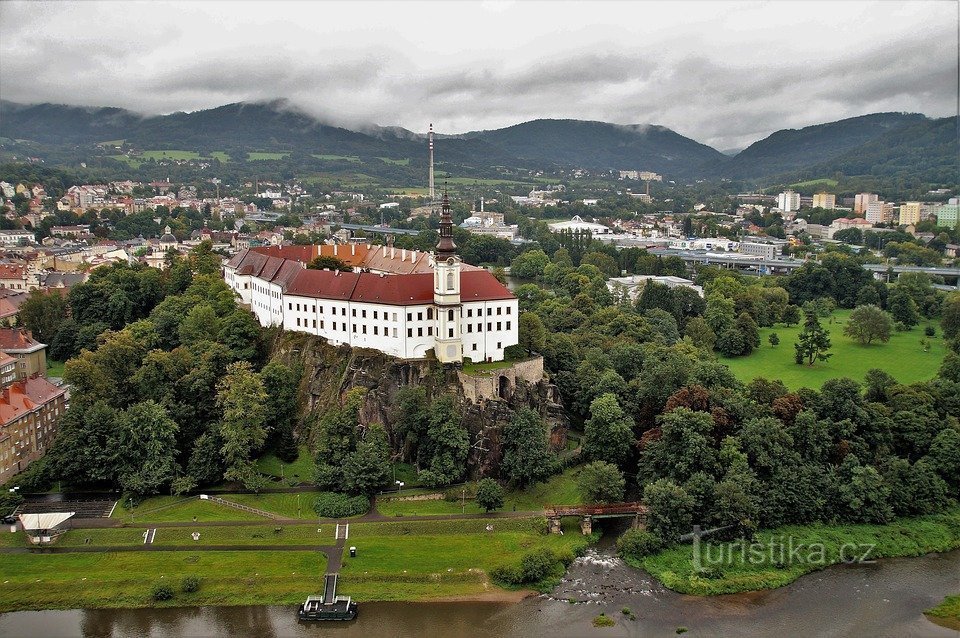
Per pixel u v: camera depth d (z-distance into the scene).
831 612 160.00
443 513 192.88
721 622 156.12
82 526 183.38
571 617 157.62
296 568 171.38
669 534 180.38
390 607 161.62
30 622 155.12
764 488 189.75
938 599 165.12
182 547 177.75
